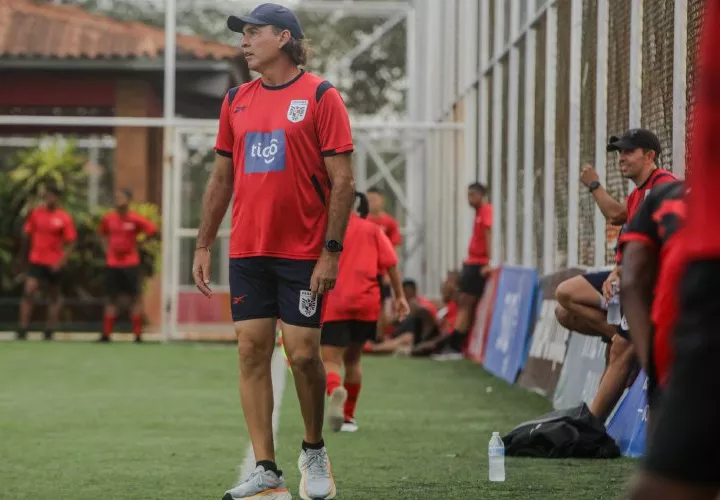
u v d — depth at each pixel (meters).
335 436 22.56
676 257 8.45
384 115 99.25
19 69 58.16
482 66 46.47
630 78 24.53
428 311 45.94
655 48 22.75
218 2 57.53
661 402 6.48
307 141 14.84
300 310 14.95
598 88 27.72
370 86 99.81
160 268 58.00
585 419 19.53
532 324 33.44
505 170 42.16
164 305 54.50
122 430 23.20
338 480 17.20
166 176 55.16
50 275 53.53
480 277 43.53
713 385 6.18
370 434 22.84
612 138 19.56
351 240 23.59
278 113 14.92
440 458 19.52
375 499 15.57
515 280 36.66
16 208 58.94
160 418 25.20
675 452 6.20
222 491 16.31
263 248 14.89
